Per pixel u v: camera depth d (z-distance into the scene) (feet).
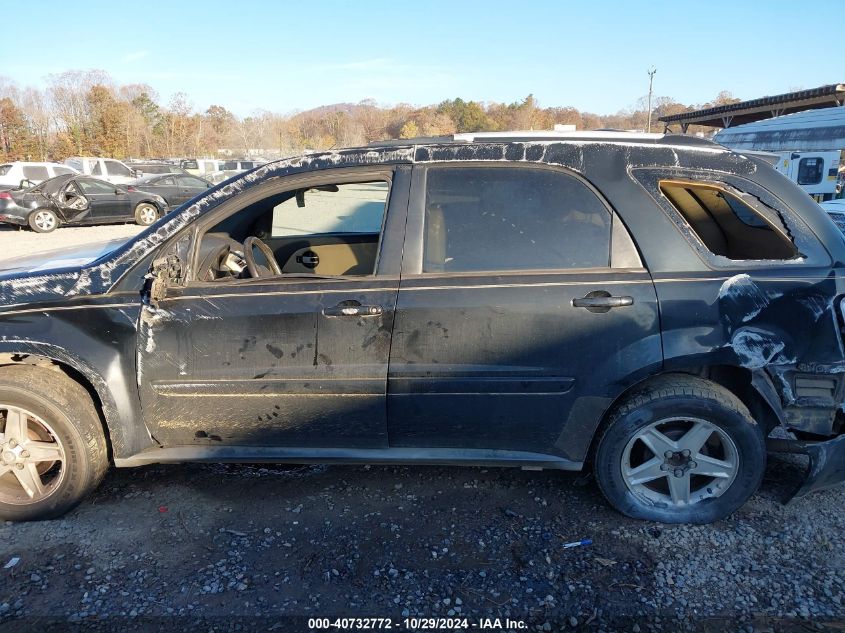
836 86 71.56
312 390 9.40
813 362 8.96
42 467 10.43
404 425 9.56
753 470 9.37
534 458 9.71
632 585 8.40
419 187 9.55
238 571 8.71
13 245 45.47
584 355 9.07
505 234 9.39
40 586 8.42
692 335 8.95
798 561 8.83
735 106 93.30
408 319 9.16
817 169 55.67
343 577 8.59
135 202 58.59
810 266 9.07
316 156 9.83
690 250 9.16
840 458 9.24
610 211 9.27
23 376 9.53
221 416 9.68
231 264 10.77
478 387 9.25
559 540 9.37
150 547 9.26
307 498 10.55
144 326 9.52
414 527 9.71
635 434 9.37
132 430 9.79
